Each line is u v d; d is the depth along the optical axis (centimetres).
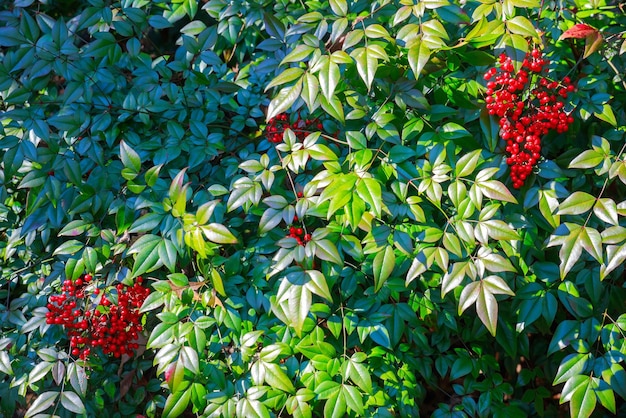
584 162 210
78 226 248
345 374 215
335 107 206
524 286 237
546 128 223
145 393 287
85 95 267
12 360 262
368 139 220
